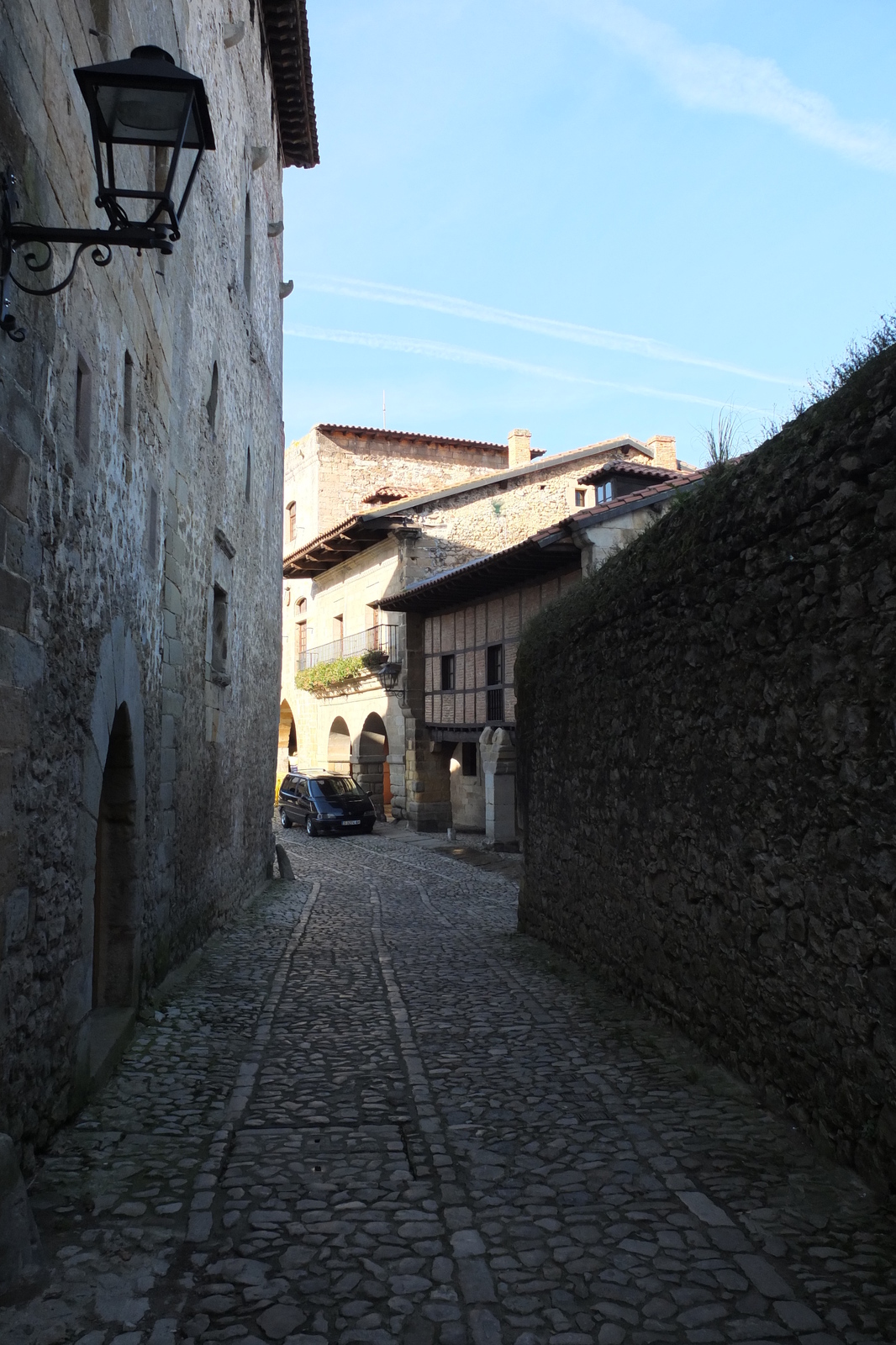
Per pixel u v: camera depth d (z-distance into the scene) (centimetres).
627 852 674
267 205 1473
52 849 407
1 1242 289
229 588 1102
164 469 715
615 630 697
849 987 379
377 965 848
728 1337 270
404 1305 288
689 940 556
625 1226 338
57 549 411
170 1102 470
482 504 2528
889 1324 274
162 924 717
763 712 455
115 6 501
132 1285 297
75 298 432
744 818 477
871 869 363
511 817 2008
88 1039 463
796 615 421
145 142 345
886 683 353
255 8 1291
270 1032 612
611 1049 561
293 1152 410
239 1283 300
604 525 1532
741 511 472
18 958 363
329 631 3091
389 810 2794
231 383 1109
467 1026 627
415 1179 381
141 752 626
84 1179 374
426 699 2364
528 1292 295
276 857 1653
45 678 396
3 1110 347
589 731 777
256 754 1369
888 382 352
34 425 373
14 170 343
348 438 3388
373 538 2588
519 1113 458
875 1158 357
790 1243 322
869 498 362
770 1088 451
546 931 927
